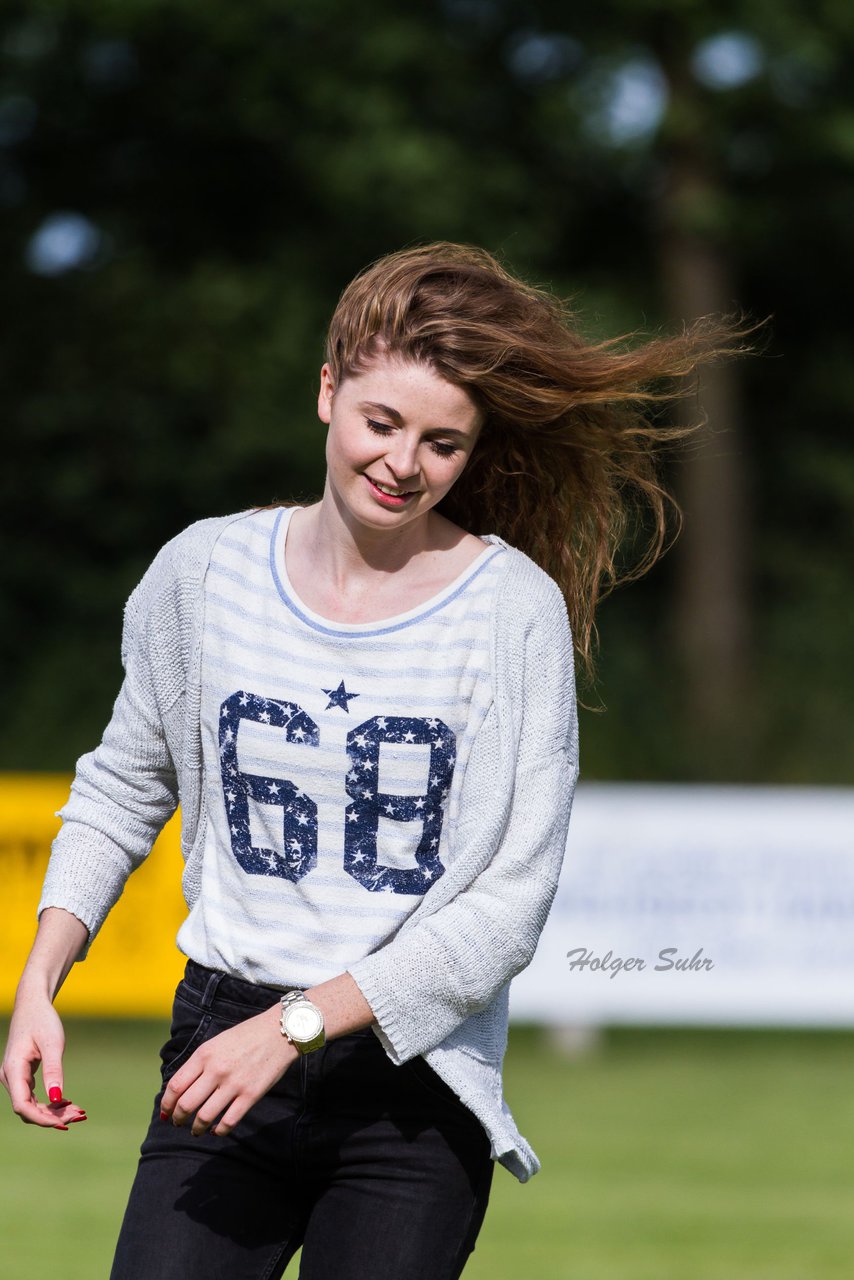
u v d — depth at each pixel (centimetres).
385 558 941
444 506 1055
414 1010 884
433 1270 912
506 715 920
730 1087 3484
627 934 3681
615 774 5666
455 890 915
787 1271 1970
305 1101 923
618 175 7188
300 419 6769
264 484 6900
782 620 7275
